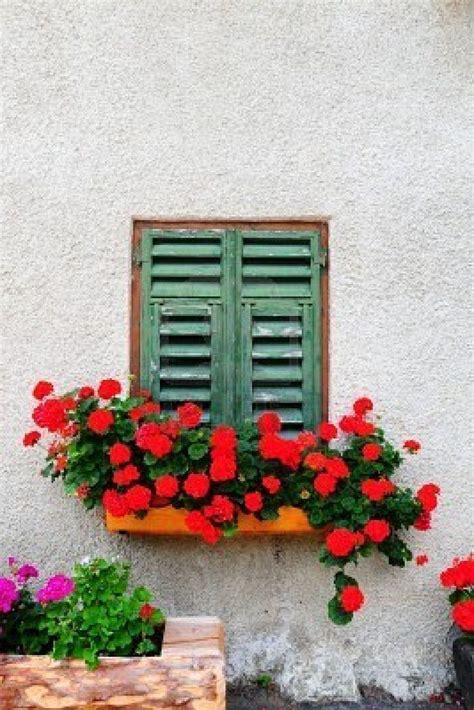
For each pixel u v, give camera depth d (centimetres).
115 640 264
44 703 257
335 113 323
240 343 322
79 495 291
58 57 320
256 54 322
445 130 326
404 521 299
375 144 324
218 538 289
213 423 320
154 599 314
